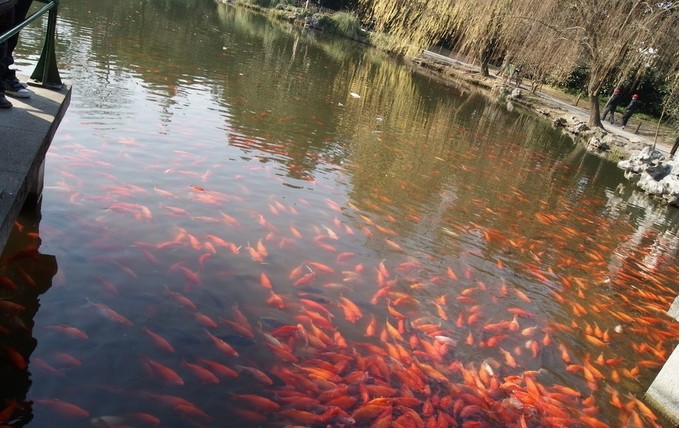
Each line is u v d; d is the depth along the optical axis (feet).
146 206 16.12
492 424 10.90
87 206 15.28
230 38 57.31
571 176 35.88
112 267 12.82
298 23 100.37
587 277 19.62
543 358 13.80
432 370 11.95
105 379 9.64
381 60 80.02
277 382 10.47
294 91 38.50
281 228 16.97
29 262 12.34
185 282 12.92
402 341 12.87
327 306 13.53
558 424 11.40
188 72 35.04
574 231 24.44
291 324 12.34
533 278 18.22
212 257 14.28
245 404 9.75
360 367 11.48
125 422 8.87
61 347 10.14
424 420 10.44
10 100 13.73
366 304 14.07
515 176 31.37
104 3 56.95
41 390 9.14
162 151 20.66
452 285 16.26
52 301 11.28
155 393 9.57
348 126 32.35
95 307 11.35
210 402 9.66
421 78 71.36
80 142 19.60
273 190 19.71
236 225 16.38
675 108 52.60
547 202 27.91
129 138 21.12
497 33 50.80
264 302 12.93
